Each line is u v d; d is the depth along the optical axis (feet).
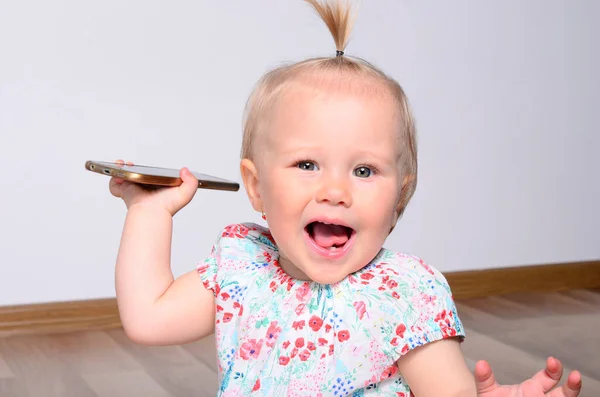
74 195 7.42
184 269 7.79
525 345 6.99
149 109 7.55
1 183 7.18
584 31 9.53
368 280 2.85
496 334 7.38
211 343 7.06
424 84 8.71
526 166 9.34
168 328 3.09
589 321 8.00
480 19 8.92
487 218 9.18
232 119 7.86
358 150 2.70
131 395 5.65
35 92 7.20
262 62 7.93
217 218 7.88
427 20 8.66
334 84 2.78
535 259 9.50
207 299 3.12
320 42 8.17
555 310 8.49
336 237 2.77
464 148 8.97
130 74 7.47
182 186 3.14
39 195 7.31
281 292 2.93
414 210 8.80
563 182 9.57
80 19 7.27
